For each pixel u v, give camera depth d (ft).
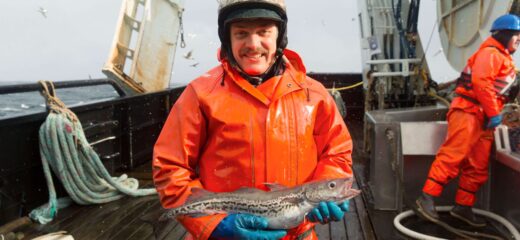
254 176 5.59
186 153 5.67
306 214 5.49
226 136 5.58
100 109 19.40
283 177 5.66
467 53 18.53
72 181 16.06
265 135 5.57
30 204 15.46
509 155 13.07
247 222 5.36
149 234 13.53
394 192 15.34
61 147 15.79
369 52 24.70
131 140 21.72
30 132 15.56
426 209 13.84
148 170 21.81
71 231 13.89
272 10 5.53
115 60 23.66
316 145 6.38
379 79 24.09
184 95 5.91
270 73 6.00
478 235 13.10
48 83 16.35
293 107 5.78
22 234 13.42
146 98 23.65
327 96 6.22
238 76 5.68
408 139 14.83
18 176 14.93
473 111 13.10
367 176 19.62
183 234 13.42
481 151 13.43
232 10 5.50
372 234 13.42
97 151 18.98
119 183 17.24
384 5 25.27
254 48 5.52
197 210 5.51
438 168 13.66
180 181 5.57
